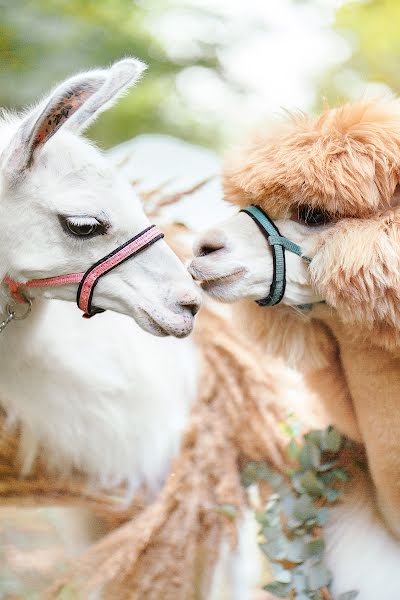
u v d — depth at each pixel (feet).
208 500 13.93
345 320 11.37
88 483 14.20
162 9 33.53
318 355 12.42
